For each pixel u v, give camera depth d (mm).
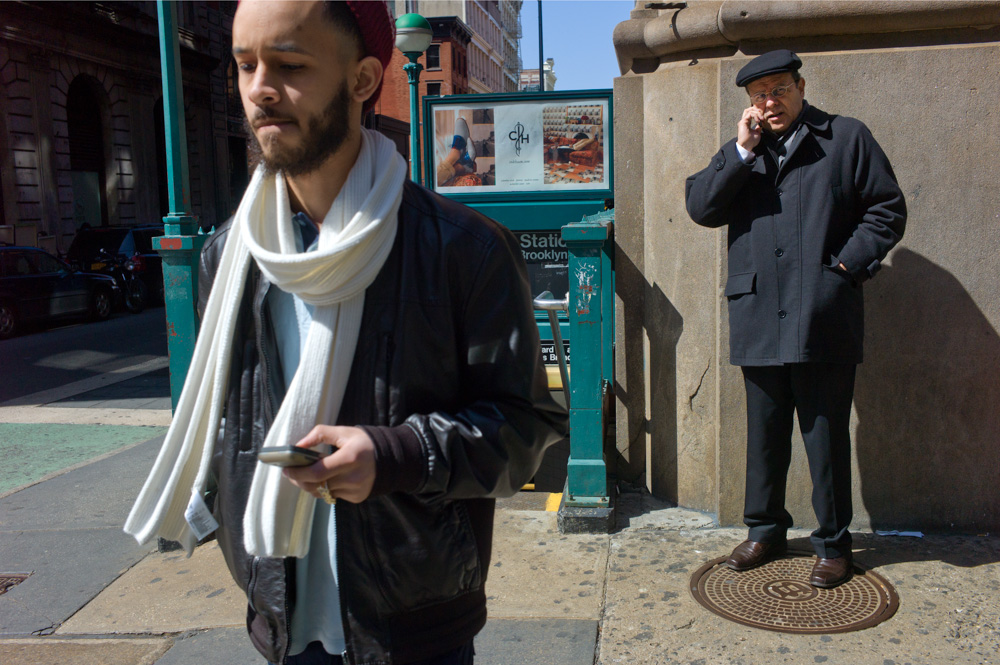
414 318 1248
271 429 1208
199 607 3148
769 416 3068
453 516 1298
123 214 27953
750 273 2977
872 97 3348
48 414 7074
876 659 2537
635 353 3967
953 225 3352
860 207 2893
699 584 3066
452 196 6250
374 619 1280
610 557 3336
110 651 2863
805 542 3402
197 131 32688
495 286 1275
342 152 1257
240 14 1146
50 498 4512
